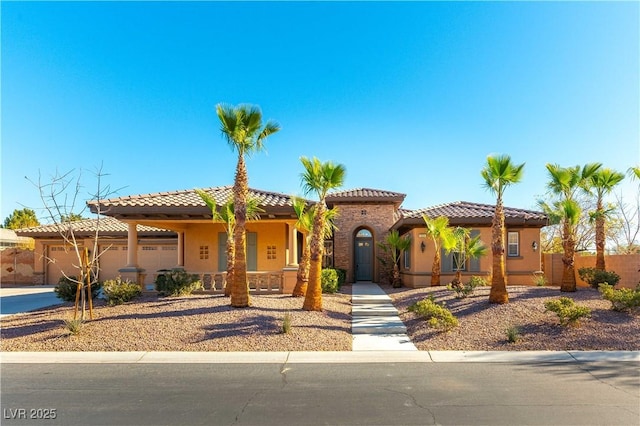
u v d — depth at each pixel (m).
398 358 8.75
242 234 12.64
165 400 6.26
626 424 5.34
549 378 7.29
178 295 14.98
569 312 10.15
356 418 5.55
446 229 17.78
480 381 7.14
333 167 13.07
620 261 17.27
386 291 19.52
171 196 16.88
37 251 26.06
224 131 12.31
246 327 10.66
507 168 12.72
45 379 7.34
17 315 13.55
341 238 24.52
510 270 20.44
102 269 24.97
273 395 6.46
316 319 11.94
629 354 8.76
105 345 9.54
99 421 5.50
